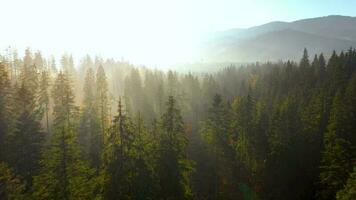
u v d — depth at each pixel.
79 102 93.69
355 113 50.16
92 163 52.78
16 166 43.97
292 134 61.06
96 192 33.59
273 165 60.88
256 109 74.94
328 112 60.47
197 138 76.81
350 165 43.72
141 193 31.61
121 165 31.25
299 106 70.19
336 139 45.81
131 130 33.06
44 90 69.56
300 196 54.50
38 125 51.25
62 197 29.28
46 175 29.95
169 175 36.44
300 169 57.81
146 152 35.31
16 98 54.28
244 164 64.44
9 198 29.39
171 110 39.81
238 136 66.50
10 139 46.66
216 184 59.41
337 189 44.81
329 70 108.31
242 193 58.09
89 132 64.19
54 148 30.59
